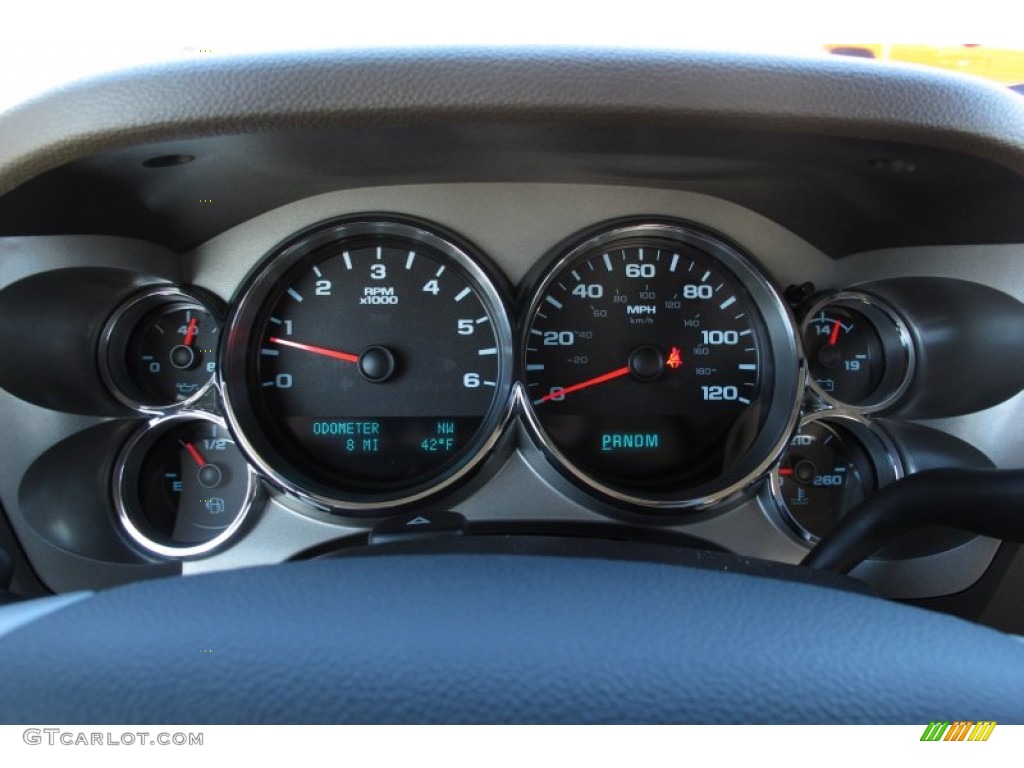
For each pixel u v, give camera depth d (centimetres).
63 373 190
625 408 206
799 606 82
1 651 73
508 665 70
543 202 199
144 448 203
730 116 119
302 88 117
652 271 207
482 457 186
